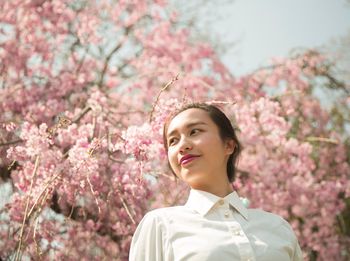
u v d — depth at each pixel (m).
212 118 2.03
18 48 5.15
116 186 3.57
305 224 5.45
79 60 5.45
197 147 1.95
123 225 3.99
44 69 5.16
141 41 6.07
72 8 5.82
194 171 1.93
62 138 3.63
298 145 5.20
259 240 1.81
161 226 1.83
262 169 5.04
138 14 6.09
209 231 1.79
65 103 4.79
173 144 2.03
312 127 6.11
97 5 5.96
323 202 5.32
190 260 1.71
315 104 6.18
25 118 4.39
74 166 3.17
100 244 4.07
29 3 5.32
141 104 5.62
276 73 6.15
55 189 3.48
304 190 5.11
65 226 4.02
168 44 6.07
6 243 3.72
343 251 5.67
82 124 3.96
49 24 5.40
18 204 3.59
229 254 1.71
